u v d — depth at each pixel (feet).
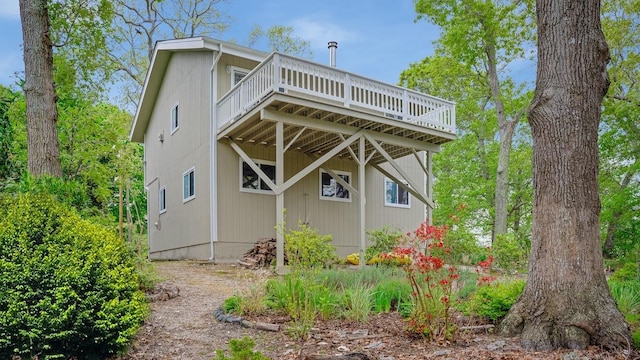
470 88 70.33
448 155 79.36
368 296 19.99
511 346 14.89
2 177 29.84
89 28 35.37
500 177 53.57
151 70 53.16
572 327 14.58
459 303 19.51
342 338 16.39
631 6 43.01
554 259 15.44
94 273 13.74
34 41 26.09
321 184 46.65
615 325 14.55
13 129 36.11
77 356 13.66
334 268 27.30
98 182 42.24
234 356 9.78
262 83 33.65
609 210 46.62
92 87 44.11
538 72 16.83
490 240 78.69
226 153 41.24
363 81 36.42
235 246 40.73
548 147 16.01
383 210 50.52
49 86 26.37
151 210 58.54
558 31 16.19
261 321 18.33
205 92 43.06
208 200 41.09
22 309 12.46
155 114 57.82
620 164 49.67
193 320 18.99
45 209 14.52
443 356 13.97
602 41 16.12
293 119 34.12
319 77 33.91
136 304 14.49
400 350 14.88
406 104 38.73
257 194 42.57
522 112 53.88
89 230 14.89
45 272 12.96
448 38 50.52
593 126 15.89
